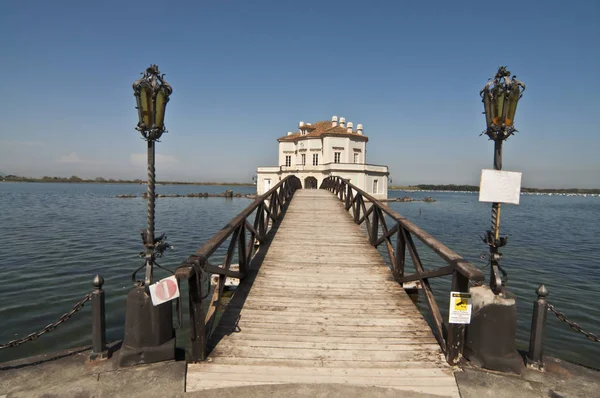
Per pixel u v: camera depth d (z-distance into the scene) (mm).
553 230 23562
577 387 2930
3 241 15383
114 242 15422
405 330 3973
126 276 10078
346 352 3492
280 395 2801
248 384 2951
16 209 31719
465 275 2938
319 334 3842
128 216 27734
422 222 28141
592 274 11422
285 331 3896
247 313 4336
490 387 2930
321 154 47125
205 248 3488
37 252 13133
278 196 11258
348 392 2846
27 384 2904
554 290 9609
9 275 9969
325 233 8820
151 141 3262
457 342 3291
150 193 3260
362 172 42594
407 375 3121
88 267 11016
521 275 11266
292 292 5031
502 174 3191
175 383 2934
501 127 3174
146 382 2938
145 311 3201
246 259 5641
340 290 5133
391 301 4766
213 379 3018
